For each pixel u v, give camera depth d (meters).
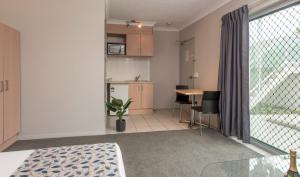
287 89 2.76
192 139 3.46
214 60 4.26
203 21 4.77
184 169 2.38
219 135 3.68
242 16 3.22
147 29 5.73
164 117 5.25
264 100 3.14
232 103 3.50
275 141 2.95
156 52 6.30
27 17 3.36
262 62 3.16
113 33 5.54
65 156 1.43
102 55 3.65
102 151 1.53
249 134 3.19
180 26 6.09
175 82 6.47
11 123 3.05
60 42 3.49
